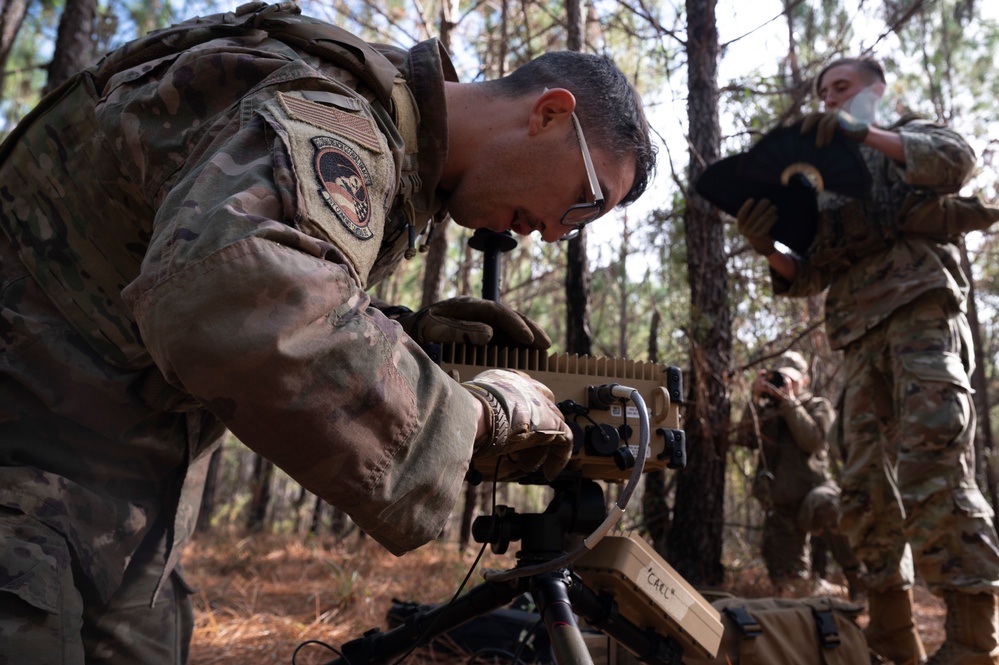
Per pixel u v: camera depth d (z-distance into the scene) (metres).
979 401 7.79
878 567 3.02
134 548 1.20
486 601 1.44
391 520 0.87
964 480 2.76
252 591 4.13
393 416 0.85
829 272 3.38
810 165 3.11
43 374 1.07
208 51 1.00
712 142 4.13
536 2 4.96
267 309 0.78
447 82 1.33
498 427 1.00
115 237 1.07
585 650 1.18
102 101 1.06
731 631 2.39
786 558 4.77
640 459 1.20
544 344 1.38
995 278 8.69
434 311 1.35
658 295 6.27
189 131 0.98
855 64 3.41
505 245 1.47
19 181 1.11
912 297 2.96
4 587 0.94
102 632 1.23
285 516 12.83
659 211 4.43
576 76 1.30
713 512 3.90
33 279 1.09
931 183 2.93
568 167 1.27
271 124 0.88
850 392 3.25
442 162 1.23
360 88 1.08
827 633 2.53
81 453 1.11
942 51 7.96
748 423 4.11
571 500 1.38
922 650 2.98
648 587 1.48
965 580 2.64
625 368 1.42
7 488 1.02
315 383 0.80
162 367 0.82
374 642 1.56
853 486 3.14
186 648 1.43
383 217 0.99
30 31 8.05
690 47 4.21
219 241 0.79
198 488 1.42
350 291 0.86
